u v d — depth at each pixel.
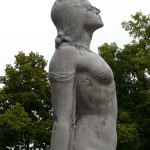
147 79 26.48
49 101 28.62
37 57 29.53
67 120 5.55
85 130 5.63
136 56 26.55
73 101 5.68
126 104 25.77
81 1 5.84
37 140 26.56
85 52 5.72
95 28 5.89
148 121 24.64
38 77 28.80
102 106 5.73
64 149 5.46
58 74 5.61
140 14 28.03
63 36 5.78
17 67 29.42
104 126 5.70
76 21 5.79
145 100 25.14
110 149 5.70
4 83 29.19
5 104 28.58
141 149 24.00
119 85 26.48
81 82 5.69
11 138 26.03
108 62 26.61
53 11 5.88
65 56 5.63
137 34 27.77
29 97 28.22
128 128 23.38
